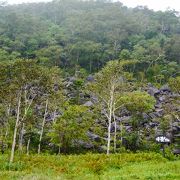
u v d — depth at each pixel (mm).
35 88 35188
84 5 194250
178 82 54344
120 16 150125
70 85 80875
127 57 111562
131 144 53406
